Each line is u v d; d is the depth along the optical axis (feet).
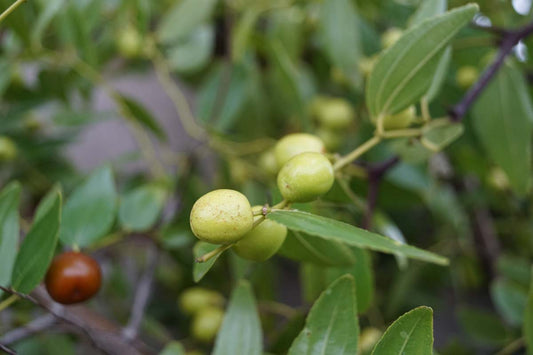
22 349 1.77
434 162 2.25
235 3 2.08
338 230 1.14
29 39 1.62
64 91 1.85
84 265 1.35
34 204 2.07
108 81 2.27
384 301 2.34
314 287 1.52
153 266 1.76
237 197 1.16
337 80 2.05
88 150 2.93
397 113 1.37
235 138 1.90
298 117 1.79
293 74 1.75
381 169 1.50
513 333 1.87
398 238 1.66
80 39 1.69
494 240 2.39
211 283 2.19
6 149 1.83
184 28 1.85
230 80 1.90
